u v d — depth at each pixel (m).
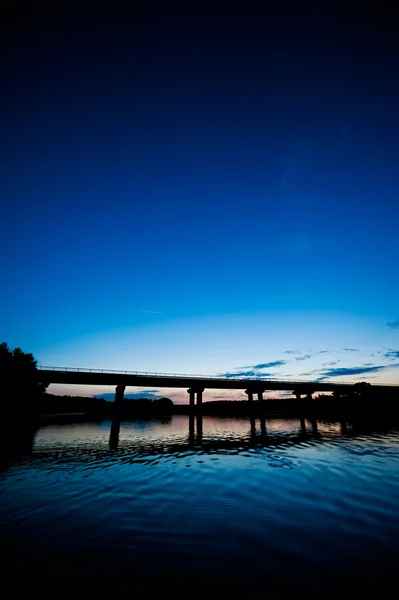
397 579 5.73
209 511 9.55
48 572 6.15
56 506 10.27
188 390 48.91
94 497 11.23
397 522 8.46
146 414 102.38
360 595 5.27
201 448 24.39
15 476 14.83
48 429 42.94
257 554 6.79
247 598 5.21
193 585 5.64
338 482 12.76
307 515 9.09
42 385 49.97
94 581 5.81
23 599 5.25
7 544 7.44
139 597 5.30
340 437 30.16
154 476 14.56
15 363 46.62
